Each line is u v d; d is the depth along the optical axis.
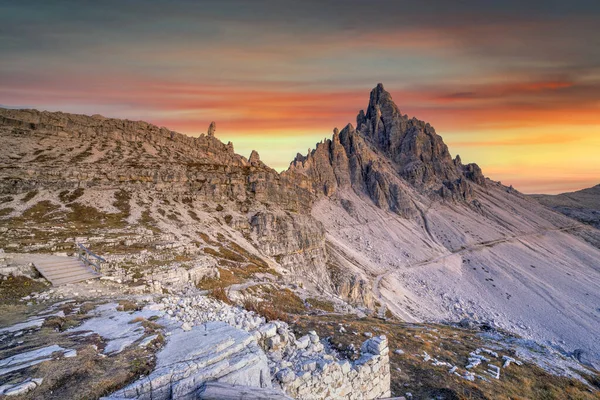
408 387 20.56
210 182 103.81
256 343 11.84
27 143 101.19
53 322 12.59
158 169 100.12
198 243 65.94
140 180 92.62
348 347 21.94
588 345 106.69
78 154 102.50
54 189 75.44
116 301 16.89
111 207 73.69
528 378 25.75
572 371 29.70
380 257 164.75
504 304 135.62
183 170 105.62
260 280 49.22
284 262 86.25
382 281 130.00
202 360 9.70
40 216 59.34
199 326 12.83
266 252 85.69
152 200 85.81
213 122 178.50
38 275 22.00
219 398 8.28
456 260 180.12
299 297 45.97
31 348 9.89
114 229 54.09
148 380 8.41
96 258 28.70
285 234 97.06
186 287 29.41
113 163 100.06
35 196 69.69
